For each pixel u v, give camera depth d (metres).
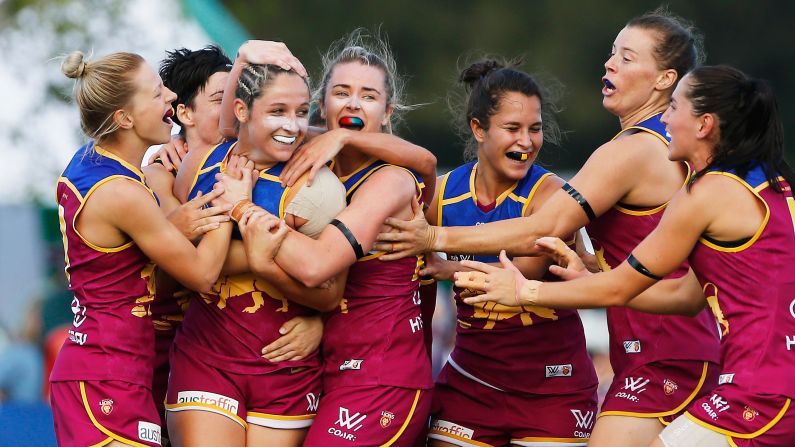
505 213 20.64
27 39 58.62
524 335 20.59
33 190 57.38
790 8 99.19
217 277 18.36
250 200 18.53
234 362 18.81
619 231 20.11
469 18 100.31
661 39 20.16
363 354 19.22
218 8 44.94
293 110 18.39
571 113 96.06
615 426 19.44
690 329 19.75
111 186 17.75
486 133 20.28
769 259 17.17
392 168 19.16
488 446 21.06
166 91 18.62
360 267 19.31
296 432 19.22
